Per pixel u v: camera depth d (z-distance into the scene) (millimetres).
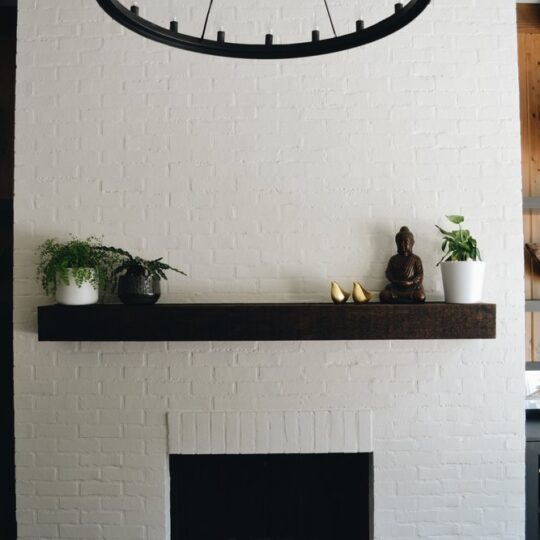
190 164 2131
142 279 1953
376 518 2088
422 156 2135
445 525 2086
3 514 2354
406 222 2127
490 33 2154
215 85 2143
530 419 2424
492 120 2139
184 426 2088
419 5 959
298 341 2107
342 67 2148
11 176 2443
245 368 2102
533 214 2498
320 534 2248
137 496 2090
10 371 2416
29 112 2127
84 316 1912
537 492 2125
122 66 2139
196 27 2145
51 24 2145
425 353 2107
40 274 2098
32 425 2088
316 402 2102
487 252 2119
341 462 2244
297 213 2131
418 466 2096
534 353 2475
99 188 2123
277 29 2148
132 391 2100
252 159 2137
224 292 2121
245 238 2127
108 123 2131
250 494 2256
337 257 2129
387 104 2139
